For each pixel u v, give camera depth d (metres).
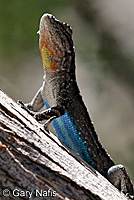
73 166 1.28
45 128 1.30
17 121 1.28
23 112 1.29
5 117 1.28
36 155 1.24
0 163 1.16
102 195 1.28
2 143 1.20
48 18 1.34
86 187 1.25
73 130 1.35
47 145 1.28
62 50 1.35
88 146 1.35
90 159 1.35
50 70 1.35
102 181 1.29
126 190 1.35
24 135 1.27
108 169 1.35
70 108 1.35
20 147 1.23
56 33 1.34
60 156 1.28
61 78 1.35
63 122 1.35
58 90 1.35
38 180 1.17
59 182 1.21
